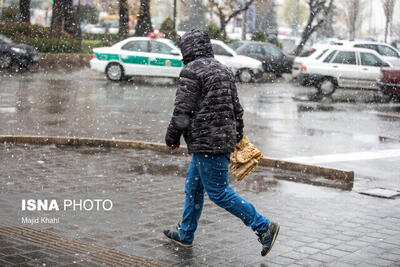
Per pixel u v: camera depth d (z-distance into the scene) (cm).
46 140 1008
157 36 2294
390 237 577
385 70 1953
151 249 521
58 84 2123
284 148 1073
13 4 3475
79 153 944
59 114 1401
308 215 649
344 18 6103
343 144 1144
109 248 519
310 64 2153
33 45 2914
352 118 1563
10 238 533
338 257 514
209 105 488
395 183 830
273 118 1497
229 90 496
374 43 2472
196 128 490
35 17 4709
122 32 3409
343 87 2150
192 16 4300
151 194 712
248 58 2634
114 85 2183
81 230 566
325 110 1725
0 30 2992
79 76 2491
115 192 715
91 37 4031
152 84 2294
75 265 473
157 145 998
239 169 530
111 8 3450
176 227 545
